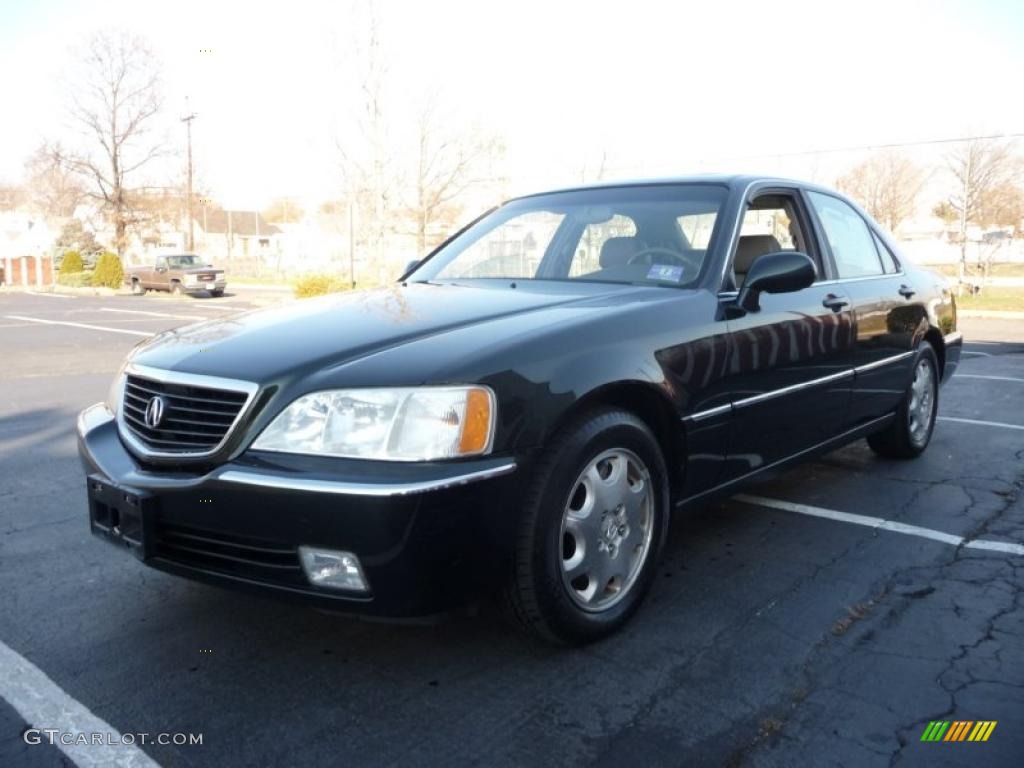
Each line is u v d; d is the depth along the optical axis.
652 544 3.10
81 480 5.13
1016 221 23.98
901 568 3.67
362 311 3.21
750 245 3.92
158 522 2.68
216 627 3.12
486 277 4.01
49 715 2.54
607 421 2.84
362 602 2.45
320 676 2.77
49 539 4.06
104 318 19.52
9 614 3.23
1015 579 3.55
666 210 3.90
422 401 2.48
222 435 2.60
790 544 3.96
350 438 2.46
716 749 2.37
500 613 2.84
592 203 4.17
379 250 19.03
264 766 2.30
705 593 3.40
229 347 2.85
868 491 4.81
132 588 3.48
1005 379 9.08
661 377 3.04
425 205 20.22
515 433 2.58
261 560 2.57
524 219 4.28
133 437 2.88
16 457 5.71
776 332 3.63
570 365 2.75
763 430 3.63
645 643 2.98
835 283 4.29
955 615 3.21
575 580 2.90
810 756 2.34
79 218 50.59
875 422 4.81
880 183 23.19
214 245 76.12
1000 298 23.05
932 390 5.54
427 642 2.99
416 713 2.55
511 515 2.58
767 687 2.69
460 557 2.49
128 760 2.32
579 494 2.87
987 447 5.87
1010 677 2.75
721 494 3.52
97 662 2.86
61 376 9.70
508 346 2.68
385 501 2.35
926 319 5.23
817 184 4.62
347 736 2.44
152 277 32.75
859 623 3.14
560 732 2.45
